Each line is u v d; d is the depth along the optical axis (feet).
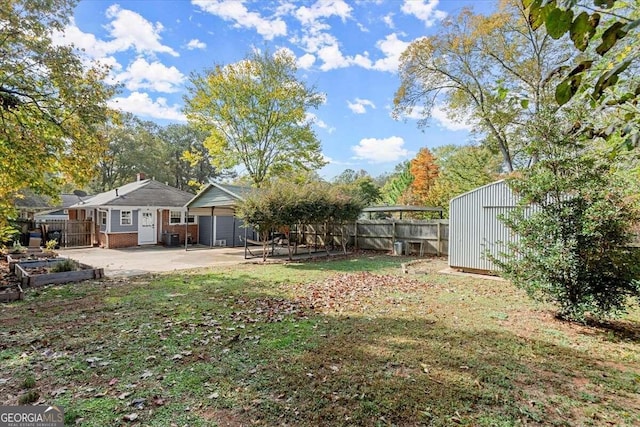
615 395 9.21
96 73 27.35
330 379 9.91
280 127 63.10
